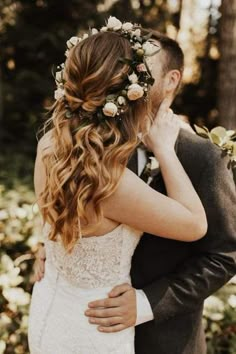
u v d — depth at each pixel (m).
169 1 7.54
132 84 1.29
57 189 1.31
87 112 1.32
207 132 1.62
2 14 6.57
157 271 1.52
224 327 2.51
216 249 1.47
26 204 3.12
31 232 2.83
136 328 1.56
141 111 1.36
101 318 1.43
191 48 7.71
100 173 1.28
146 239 1.52
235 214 1.48
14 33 6.54
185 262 1.52
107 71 1.29
